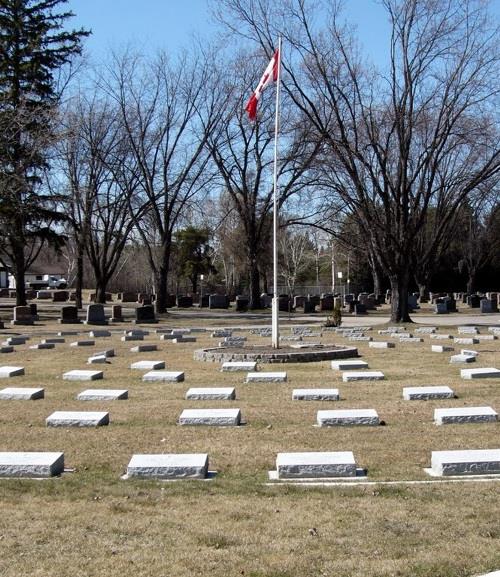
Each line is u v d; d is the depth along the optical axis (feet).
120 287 270.87
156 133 148.77
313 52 103.86
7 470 23.17
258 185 160.56
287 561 15.80
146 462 23.35
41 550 16.74
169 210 150.51
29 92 127.85
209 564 15.74
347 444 27.07
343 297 202.08
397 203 108.68
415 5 100.83
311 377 46.37
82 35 140.15
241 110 151.02
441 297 197.98
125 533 17.85
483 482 21.58
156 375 45.73
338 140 105.40
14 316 115.85
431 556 15.83
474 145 115.55
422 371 48.44
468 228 217.36
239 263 231.91
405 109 106.22
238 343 72.18
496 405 34.78
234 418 30.83
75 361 58.03
